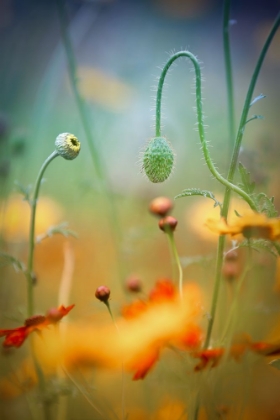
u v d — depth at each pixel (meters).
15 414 0.44
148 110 0.73
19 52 0.76
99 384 0.44
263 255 0.44
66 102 0.73
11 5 0.76
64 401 0.41
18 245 0.54
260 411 0.42
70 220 0.61
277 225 0.31
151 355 0.34
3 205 0.54
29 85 0.75
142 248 0.56
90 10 0.64
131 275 0.48
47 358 0.38
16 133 0.54
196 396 0.34
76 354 0.37
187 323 0.35
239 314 0.39
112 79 0.66
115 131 0.70
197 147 0.73
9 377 0.42
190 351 0.35
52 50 0.78
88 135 0.51
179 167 0.71
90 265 0.59
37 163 0.68
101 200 0.62
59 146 0.36
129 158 0.67
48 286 0.56
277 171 0.55
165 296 0.36
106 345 0.37
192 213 0.56
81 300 0.55
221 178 0.33
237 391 0.40
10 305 0.51
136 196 0.61
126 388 0.44
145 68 0.74
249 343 0.35
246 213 0.33
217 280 0.34
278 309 0.41
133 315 0.35
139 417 0.43
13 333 0.34
